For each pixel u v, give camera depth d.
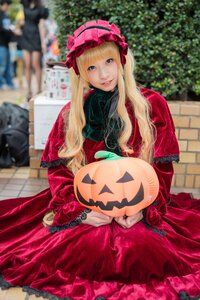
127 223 2.21
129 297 2.02
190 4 3.43
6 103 4.51
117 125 2.29
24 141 4.16
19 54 9.80
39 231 2.49
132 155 2.34
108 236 2.19
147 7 3.53
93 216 2.23
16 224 2.63
